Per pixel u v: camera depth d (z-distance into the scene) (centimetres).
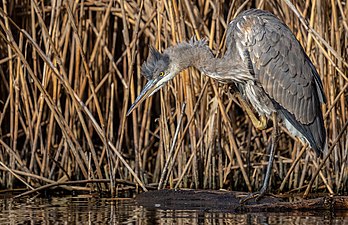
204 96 1242
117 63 1321
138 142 1282
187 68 1180
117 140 1313
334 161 1265
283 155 1385
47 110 1356
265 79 1127
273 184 1326
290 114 1139
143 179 1284
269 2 1288
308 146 1259
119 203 1127
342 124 1249
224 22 1247
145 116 1291
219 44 1206
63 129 1232
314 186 1284
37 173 1312
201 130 1242
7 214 1014
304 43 1242
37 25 1352
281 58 1123
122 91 1409
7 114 1379
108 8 1260
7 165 1306
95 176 1320
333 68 1227
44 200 1164
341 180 1256
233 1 1194
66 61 1352
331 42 1219
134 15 1307
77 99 1206
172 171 1220
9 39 1188
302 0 1282
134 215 1007
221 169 1266
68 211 1043
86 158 1249
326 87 1238
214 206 1093
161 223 938
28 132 1316
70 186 1254
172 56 1133
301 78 1132
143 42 1374
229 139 1239
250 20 1126
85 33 1305
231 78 1139
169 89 1262
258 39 1117
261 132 1384
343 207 1069
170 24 1195
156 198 1134
